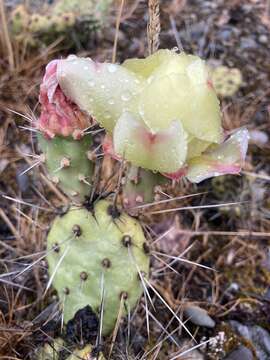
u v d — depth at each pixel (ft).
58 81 0.45
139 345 0.72
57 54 1.07
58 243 0.56
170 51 0.46
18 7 1.04
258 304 0.80
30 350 0.67
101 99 0.45
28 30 1.03
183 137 0.43
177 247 0.84
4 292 0.75
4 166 0.91
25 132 0.94
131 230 0.55
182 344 0.74
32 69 1.01
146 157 0.45
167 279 0.80
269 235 0.86
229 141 0.47
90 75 0.45
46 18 1.03
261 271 0.84
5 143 0.93
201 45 1.14
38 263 0.67
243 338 0.76
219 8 1.21
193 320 0.76
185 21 1.18
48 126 0.50
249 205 0.89
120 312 0.58
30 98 0.98
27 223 0.83
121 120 0.44
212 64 1.10
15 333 0.68
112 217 0.55
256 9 1.22
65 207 0.61
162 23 1.17
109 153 0.47
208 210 0.89
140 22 1.15
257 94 1.06
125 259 0.56
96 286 0.57
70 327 0.59
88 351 0.57
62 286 0.57
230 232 0.86
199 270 0.83
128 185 0.54
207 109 0.44
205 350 0.74
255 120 1.03
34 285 0.77
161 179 0.53
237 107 1.03
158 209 0.87
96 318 0.58
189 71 0.44
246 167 0.95
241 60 1.12
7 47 1.03
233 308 0.79
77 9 1.06
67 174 0.54
